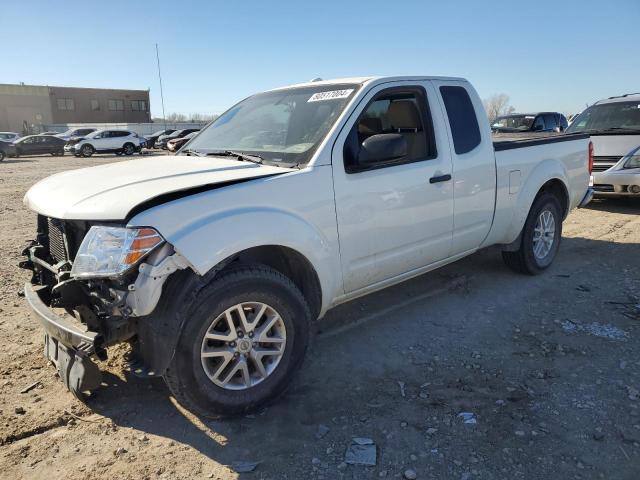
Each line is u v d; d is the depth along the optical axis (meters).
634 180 8.27
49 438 2.90
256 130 4.02
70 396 3.31
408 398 3.26
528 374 3.50
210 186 2.94
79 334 2.71
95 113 72.00
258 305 3.02
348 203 3.46
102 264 2.67
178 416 3.12
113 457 2.75
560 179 5.44
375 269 3.76
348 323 4.38
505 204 4.79
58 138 32.91
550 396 3.22
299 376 3.55
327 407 3.19
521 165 4.93
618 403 3.13
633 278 5.32
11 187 14.41
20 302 4.89
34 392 3.35
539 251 5.44
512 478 2.55
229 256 2.83
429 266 4.30
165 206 2.73
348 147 3.49
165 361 2.76
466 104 4.46
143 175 3.23
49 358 3.32
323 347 3.96
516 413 3.06
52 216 3.00
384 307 4.69
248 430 2.98
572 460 2.66
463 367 3.62
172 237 2.67
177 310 2.75
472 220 4.47
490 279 5.37
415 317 4.47
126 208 2.70
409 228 3.90
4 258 6.41
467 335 4.11
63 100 69.56
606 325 4.21
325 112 3.66
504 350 3.85
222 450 2.81
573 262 5.92
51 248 3.42
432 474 2.59
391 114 3.88
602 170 8.73
